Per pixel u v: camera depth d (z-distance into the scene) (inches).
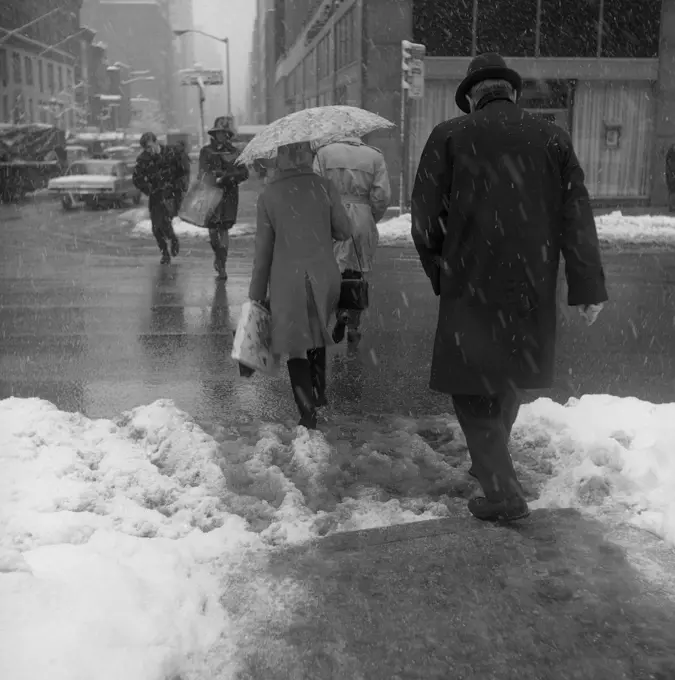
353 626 116.1
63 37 2706.7
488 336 143.2
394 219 733.9
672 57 900.0
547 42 888.9
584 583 126.6
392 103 884.6
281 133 191.0
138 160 525.3
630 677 105.0
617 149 922.7
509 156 141.8
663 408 197.8
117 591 118.0
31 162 1206.9
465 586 126.2
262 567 132.9
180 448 181.5
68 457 172.4
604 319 361.7
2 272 503.5
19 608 111.5
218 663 108.1
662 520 145.0
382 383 255.9
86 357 287.9
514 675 105.6
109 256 581.3
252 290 191.8
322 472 172.6
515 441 189.8
